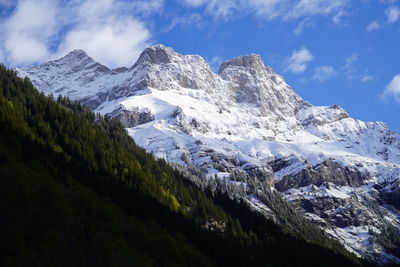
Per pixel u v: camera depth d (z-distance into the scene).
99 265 156.50
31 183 174.00
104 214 192.12
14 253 144.00
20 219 158.38
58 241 154.12
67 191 194.00
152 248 189.12
